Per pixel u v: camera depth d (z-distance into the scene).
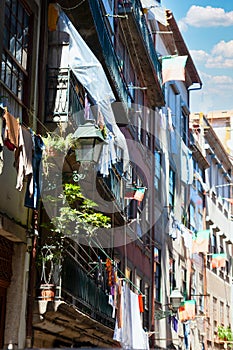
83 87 16.34
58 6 15.52
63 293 14.54
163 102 28.06
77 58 15.45
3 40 13.39
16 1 14.16
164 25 28.95
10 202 13.37
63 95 15.10
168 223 30.12
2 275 13.35
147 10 26.30
